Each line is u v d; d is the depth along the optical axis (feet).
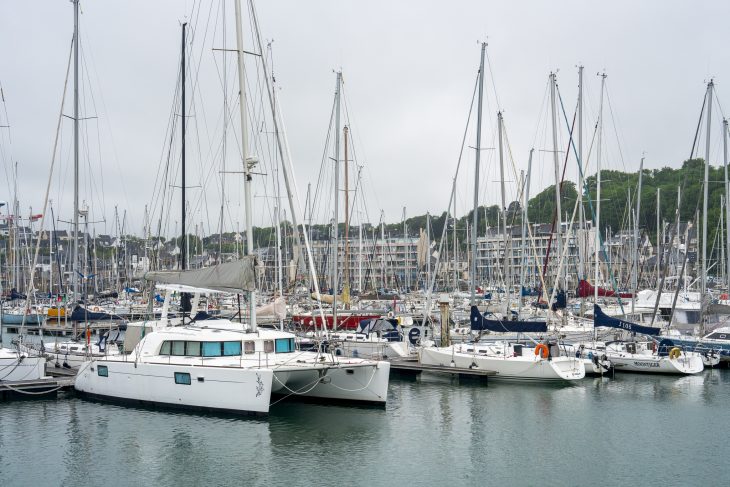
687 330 127.95
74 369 94.48
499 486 55.16
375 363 75.92
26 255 228.43
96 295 178.09
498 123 140.05
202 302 168.66
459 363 99.19
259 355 72.90
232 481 55.57
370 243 313.32
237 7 78.18
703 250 126.41
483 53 119.65
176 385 73.10
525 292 152.15
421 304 190.29
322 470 58.18
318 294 86.53
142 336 84.53
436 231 463.42
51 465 59.21
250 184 78.38
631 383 96.73
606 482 56.29
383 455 62.39
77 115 124.36
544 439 68.44
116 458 60.75
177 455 61.36
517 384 95.14
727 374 104.06
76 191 125.39
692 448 65.62
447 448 64.85
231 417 70.44
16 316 174.19
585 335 121.08
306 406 78.64
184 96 115.03
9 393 81.41
